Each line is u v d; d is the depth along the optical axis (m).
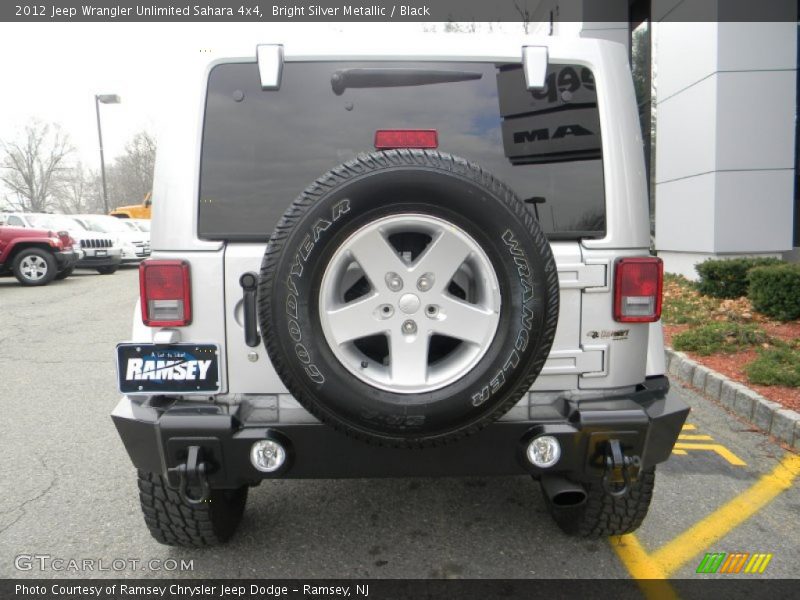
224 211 2.36
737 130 8.34
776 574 2.70
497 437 2.25
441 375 2.11
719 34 8.22
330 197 2.01
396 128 2.43
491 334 2.11
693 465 3.82
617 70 2.46
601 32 12.70
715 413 4.72
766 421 4.33
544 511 3.23
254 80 2.39
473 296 2.21
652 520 3.16
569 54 2.42
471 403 2.08
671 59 9.59
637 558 2.81
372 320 2.09
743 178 8.40
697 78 8.80
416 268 2.08
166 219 2.31
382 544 2.93
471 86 2.45
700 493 3.45
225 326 2.31
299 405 2.34
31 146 62.59
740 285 7.77
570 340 2.39
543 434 2.20
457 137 2.45
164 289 2.27
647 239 2.47
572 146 2.44
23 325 9.11
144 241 20.03
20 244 14.48
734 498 3.40
